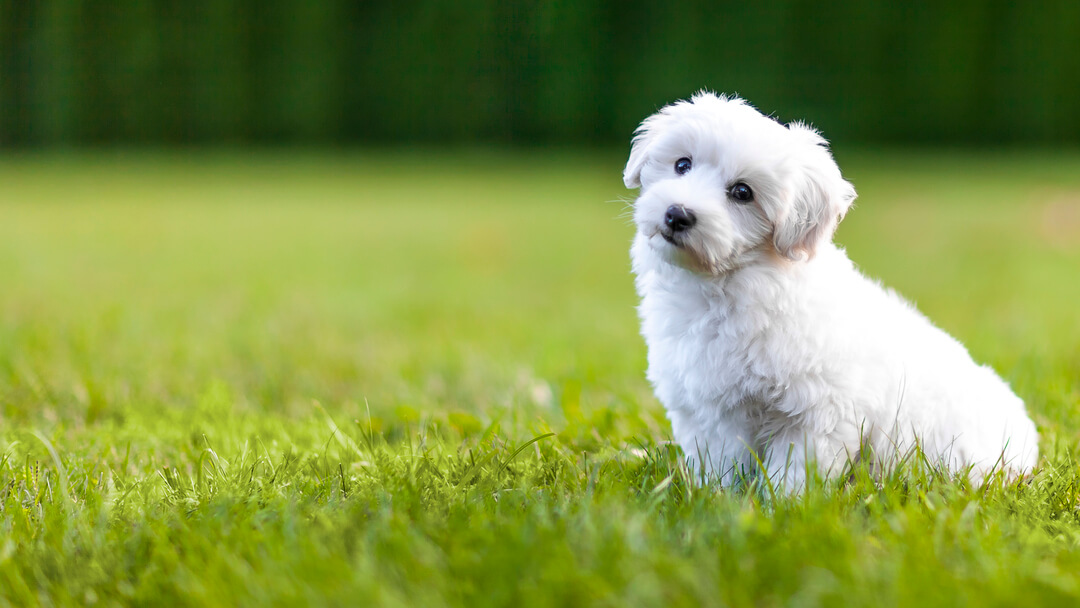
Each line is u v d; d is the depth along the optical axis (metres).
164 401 3.81
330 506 2.20
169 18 21.31
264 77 21.92
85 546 2.05
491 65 22.00
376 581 1.76
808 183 2.56
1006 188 14.49
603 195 14.99
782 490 2.32
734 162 2.53
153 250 9.88
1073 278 7.75
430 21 21.84
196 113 21.89
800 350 2.42
